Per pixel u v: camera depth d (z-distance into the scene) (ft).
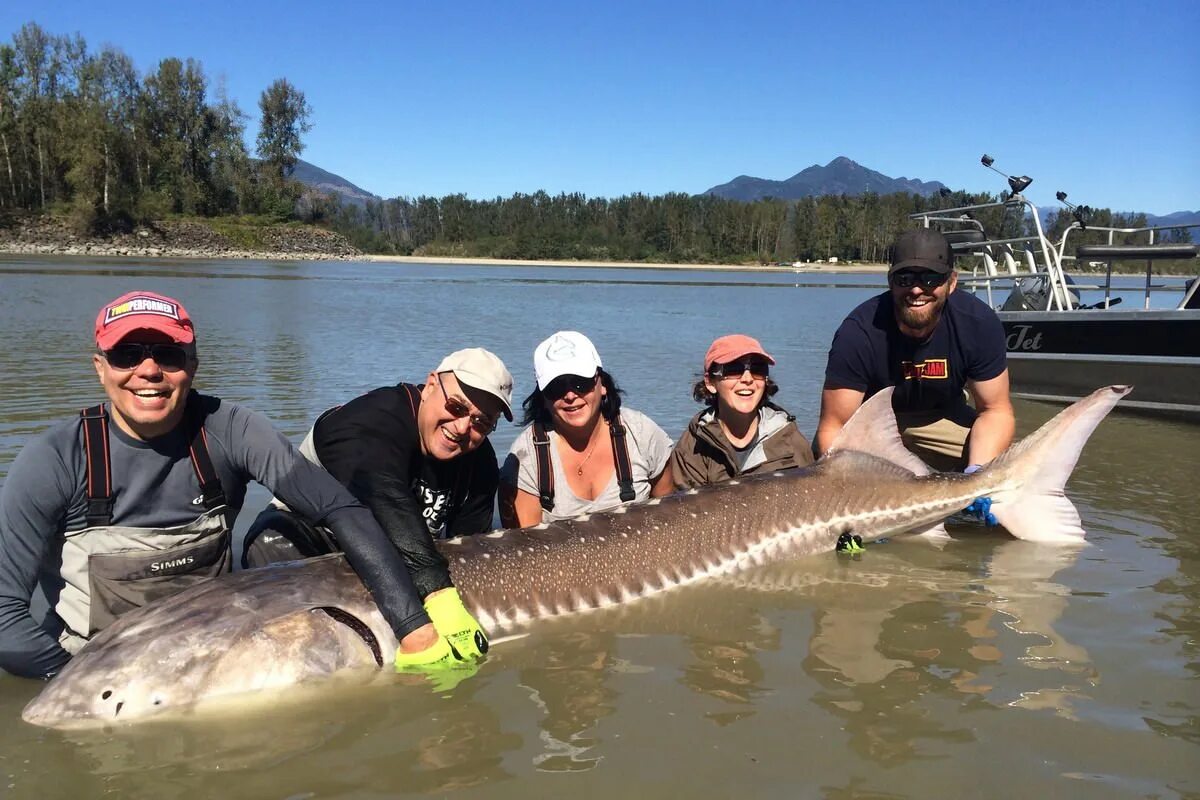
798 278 236.22
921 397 19.52
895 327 18.84
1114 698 10.43
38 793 8.55
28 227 228.43
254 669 10.57
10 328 47.67
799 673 11.23
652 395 32.50
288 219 286.46
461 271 216.13
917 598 14.01
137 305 10.84
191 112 267.59
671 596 14.23
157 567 11.89
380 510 12.12
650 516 15.06
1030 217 36.11
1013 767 8.95
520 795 8.50
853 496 16.70
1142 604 13.61
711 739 9.53
